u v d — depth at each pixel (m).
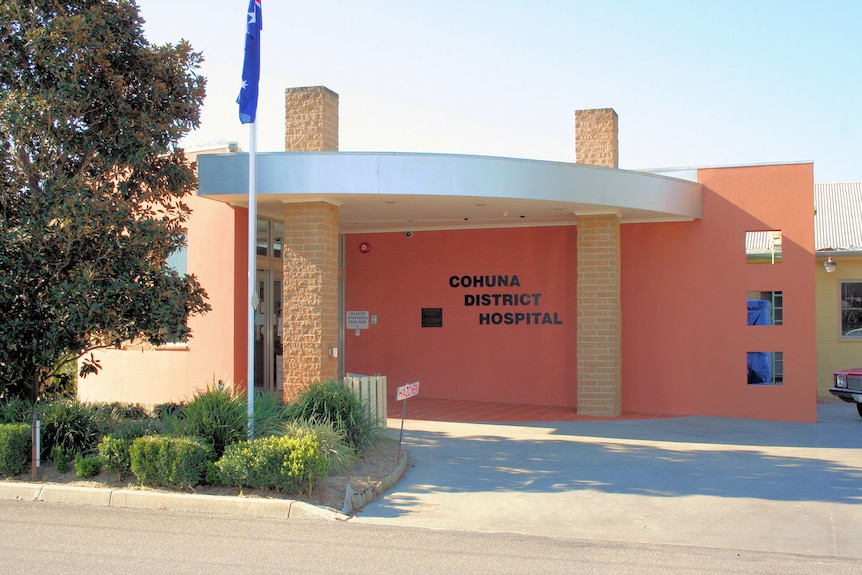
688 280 16.56
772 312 16.16
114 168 12.35
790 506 8.86
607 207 14.99
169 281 11.67
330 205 14.38
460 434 13.63
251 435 9.96
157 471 9.06
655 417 15.95
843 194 25.59
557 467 10.93
